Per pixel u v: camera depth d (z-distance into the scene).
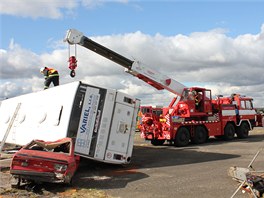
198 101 18.84
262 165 10.97
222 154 14.00
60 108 10.34
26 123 12.70
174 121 17.62
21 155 7.75
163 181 9.02
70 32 13.23
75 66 13.24
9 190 7.68
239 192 7.68
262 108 22.94
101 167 11.31
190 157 13.41
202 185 8.46
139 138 24.05
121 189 8.14
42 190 7.71
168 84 17.84
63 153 8.34
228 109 20.62
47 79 14.02
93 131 10.32
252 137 22.45
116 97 10.79
